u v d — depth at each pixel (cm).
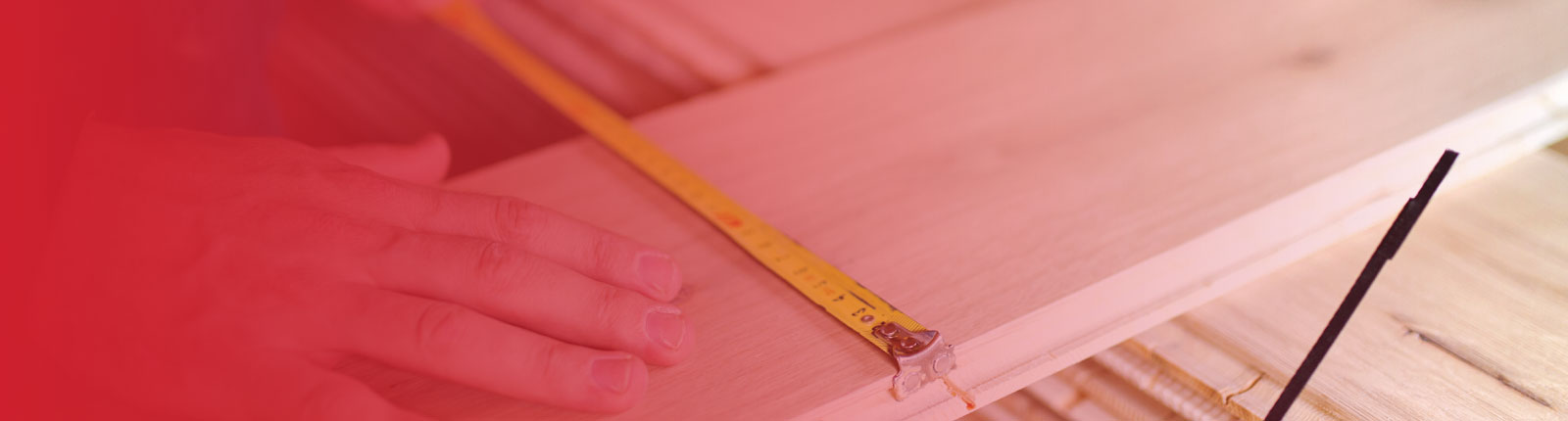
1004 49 72
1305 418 56
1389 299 59
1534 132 64
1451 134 62
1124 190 61
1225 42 70
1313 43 69
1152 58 69
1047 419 58
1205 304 60
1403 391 56
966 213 61
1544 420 54
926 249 60
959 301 58
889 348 55
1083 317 58
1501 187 63
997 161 64
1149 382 58
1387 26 69
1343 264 61
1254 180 61
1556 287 59
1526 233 61
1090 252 59
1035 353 57
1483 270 60
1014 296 57
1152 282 59
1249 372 57
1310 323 58
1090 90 68
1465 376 56
